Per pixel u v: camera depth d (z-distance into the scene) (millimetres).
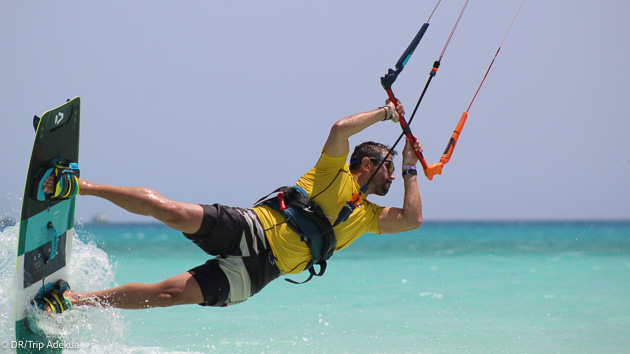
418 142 12969
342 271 40594
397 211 12922
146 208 11180
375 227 13031
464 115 13547
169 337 16469
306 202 12133
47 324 11383
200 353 14320
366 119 12047
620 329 17688
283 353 14469
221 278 11859
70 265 12961
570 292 26766
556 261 50156
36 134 10867
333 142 11875
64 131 11875
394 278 34625
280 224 12086
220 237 11680
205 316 20375
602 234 163625
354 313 20984
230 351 14633
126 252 74562
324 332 17297
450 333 17062
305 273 38125
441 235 171625
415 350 14797
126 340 15914
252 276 12070
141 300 11602
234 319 19719
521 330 17578
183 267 45000
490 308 22156
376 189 12977
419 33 12609
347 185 12367
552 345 15336
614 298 24375
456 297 25344
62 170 11039
